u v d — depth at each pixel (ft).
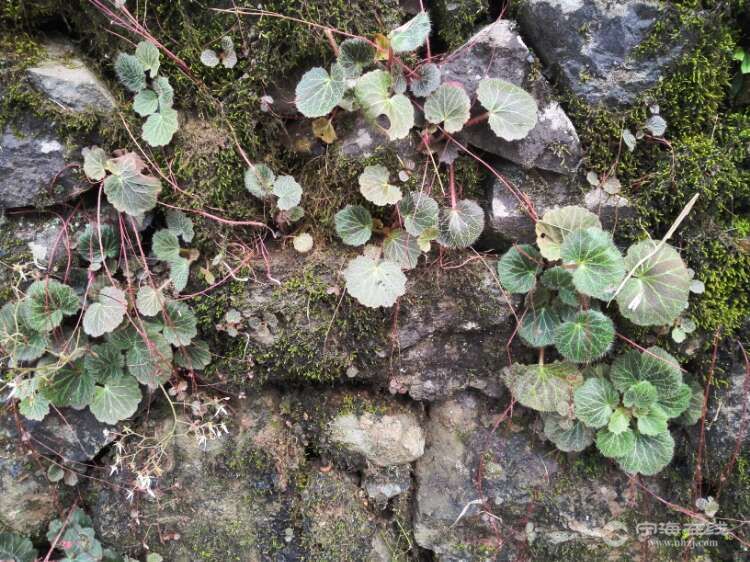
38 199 1.48
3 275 1.51
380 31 1.52
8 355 1.51
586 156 1.58
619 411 1.62
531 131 1.53
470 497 1.73
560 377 1.63
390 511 1.78
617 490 1.73
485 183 1.65
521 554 1.75
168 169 1.54
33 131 1.45
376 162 1.56
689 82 1.54
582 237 1.47
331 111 1.55
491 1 1.61
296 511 1.71
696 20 1.49
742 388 1.65
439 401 1.81
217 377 1.68
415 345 1.69
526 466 1.74
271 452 1.70
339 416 1.73
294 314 1.60
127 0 1.47
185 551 1.69
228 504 1.69
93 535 1.64
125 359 1.59
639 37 1.51
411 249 1.57
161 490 1.67
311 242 1.60
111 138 1.52
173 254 1.56
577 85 1.55
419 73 1.52
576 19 1.51
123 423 1.65
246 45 1.51
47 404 1.53
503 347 1.71
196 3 1.48
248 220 1.61
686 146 1.58
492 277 1.61
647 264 1.54
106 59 1.55
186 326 1.57
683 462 1.75
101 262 1.56
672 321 1.55
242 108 1.55
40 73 1.44
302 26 1.48
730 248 1.62
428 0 1.60
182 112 1.57
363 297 1.51
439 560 1.76
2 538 1.57
